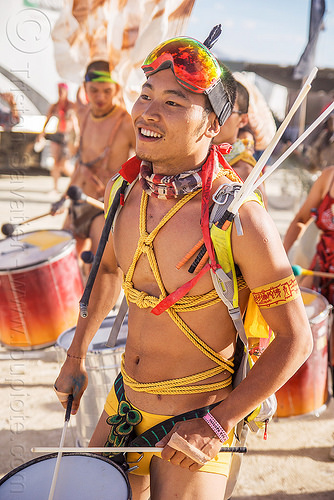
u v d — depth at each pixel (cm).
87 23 431
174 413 160
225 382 162
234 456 181
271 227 145
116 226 170
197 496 154
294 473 280
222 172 157
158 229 154
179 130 144
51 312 352
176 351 158
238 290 154
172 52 144
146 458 168
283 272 144
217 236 142
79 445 263
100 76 424
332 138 528
